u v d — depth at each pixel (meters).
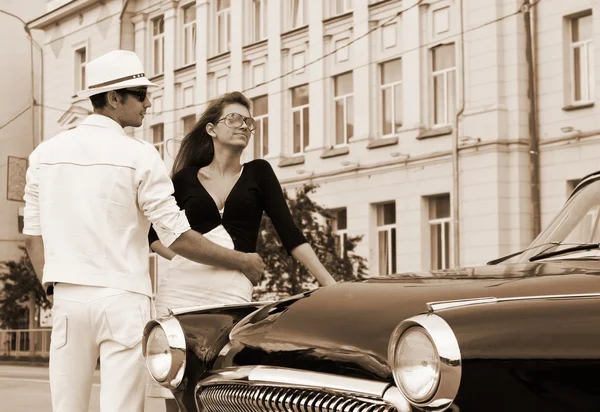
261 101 26.02
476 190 19.81
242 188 4.76
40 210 4.10
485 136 19.64
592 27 18.45
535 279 2.89
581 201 3.85
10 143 38.22
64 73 34.44
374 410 2.66
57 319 3.99
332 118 23.83
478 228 19.75
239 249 4.71
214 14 27.88
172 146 29.03
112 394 3.92
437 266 21.22
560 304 2.64
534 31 19.14
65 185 4.03
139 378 3.96
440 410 2.45
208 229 4.71
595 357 2.53
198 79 28.11
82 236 3.97
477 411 2.43
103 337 3.95
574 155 18.45
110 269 3.96
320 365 2.88
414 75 21.42
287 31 24.95
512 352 2.47
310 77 24.25
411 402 2.51
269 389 3.01
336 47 23.59
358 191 22.88
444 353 2.44
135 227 4.05
